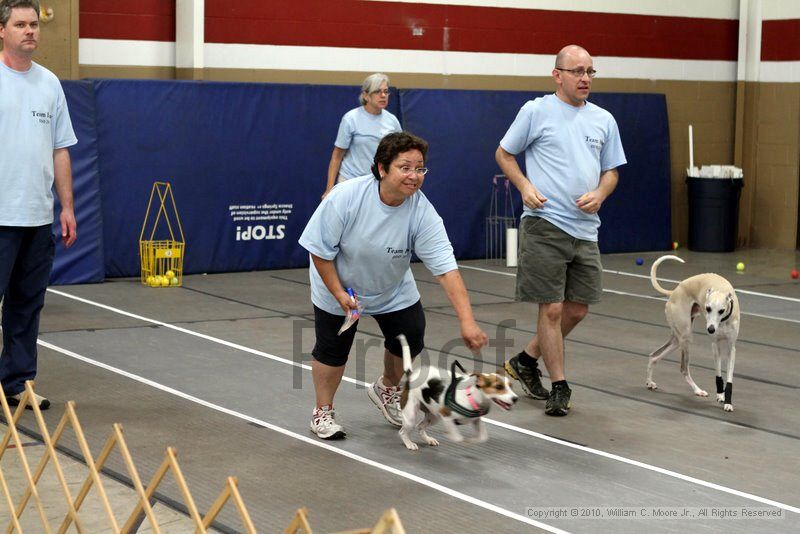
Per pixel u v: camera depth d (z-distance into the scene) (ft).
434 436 26.99
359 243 24.18
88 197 51.78
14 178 26.99
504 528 20.65
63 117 28.35
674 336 31.73
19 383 28.53
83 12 55.26
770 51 72.54
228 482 14.26
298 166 58.54
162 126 54.49
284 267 58.65
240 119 56.65
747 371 35.09
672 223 73.26
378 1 62.69
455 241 63.31
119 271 53.78
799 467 24.91
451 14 65.05
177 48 58.08
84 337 38.34
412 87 64.08
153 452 25.11
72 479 23.02
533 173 29.81
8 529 19.13
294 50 60.64
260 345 37.58
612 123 30.04
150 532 20.01
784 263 65.21
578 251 29.63
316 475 23.71
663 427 28.22
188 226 55.52
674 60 72.38
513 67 67.36
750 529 20.81
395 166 23.35
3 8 26.48
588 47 69.41
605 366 35.42
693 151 73.72
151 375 32.78
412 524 20.77
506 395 23.72
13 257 27.40
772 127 72.79
